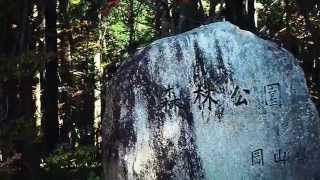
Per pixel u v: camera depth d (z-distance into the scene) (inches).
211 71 208.8
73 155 364.8
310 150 207.6
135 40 633.0
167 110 208.1
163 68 209.8
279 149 206.4
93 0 508.1
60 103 557.3
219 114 206.7
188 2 296.0
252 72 208.4
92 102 561.0
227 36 210.7
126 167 209.0
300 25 459.8
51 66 424.2
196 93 208.1
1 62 250.1
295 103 208.4
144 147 207.9
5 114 264.8
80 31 553.9
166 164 206.2
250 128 206.4
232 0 366.9
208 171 205.2
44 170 348.2
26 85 284.4
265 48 210.1
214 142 205.9
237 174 205.0
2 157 251.6
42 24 358.0
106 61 584.4
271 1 543.8
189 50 210.1
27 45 279.7
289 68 209.5
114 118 213.3
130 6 597.9
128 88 211.3
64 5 507.2
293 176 206.4
